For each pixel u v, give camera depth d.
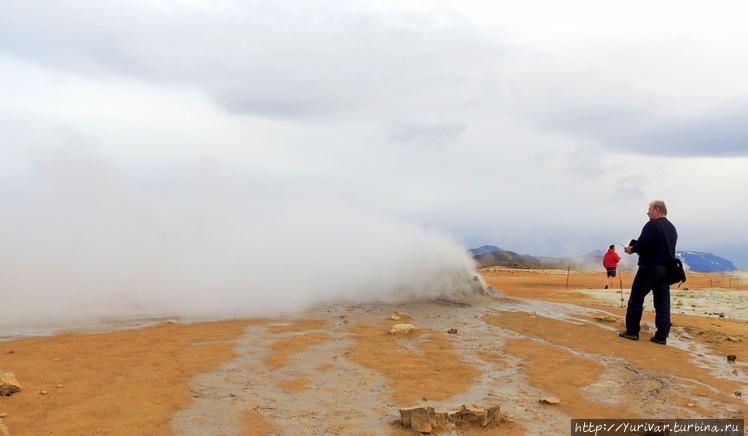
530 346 7.40
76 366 5.65
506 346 7.35
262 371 5.72
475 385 5.50
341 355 6.55
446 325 8.83
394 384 5.42
